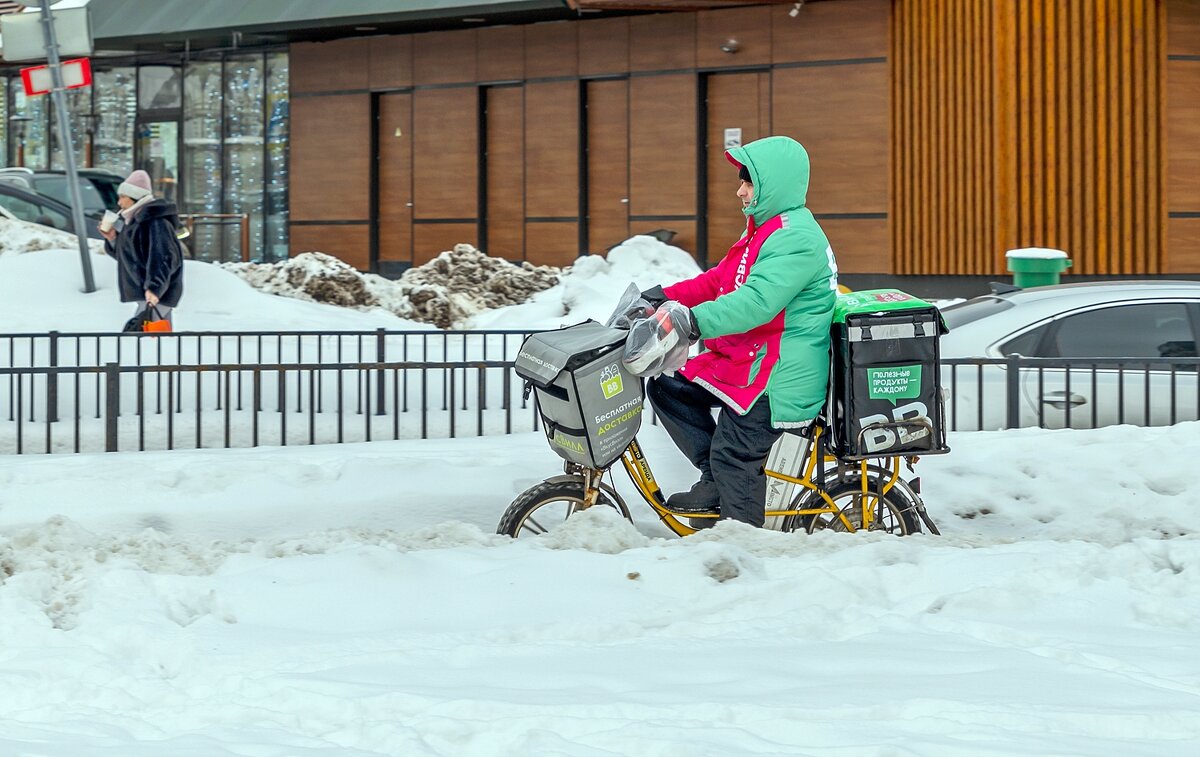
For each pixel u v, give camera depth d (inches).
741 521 456.8
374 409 881.5
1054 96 1460.4
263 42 1996.8
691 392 470.9
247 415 832.3
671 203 1706.4
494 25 1811.0
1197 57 1443.2
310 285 1393.9
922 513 467.2
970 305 762.8
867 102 1573.6
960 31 1499.8
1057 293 739.4
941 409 453.1
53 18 1187.9
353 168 1939.0
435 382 958.4
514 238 1825.8
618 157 1742.1
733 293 434.6
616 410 443.2
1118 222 1454.2
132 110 2158.0
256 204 2050.9
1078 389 713.0
